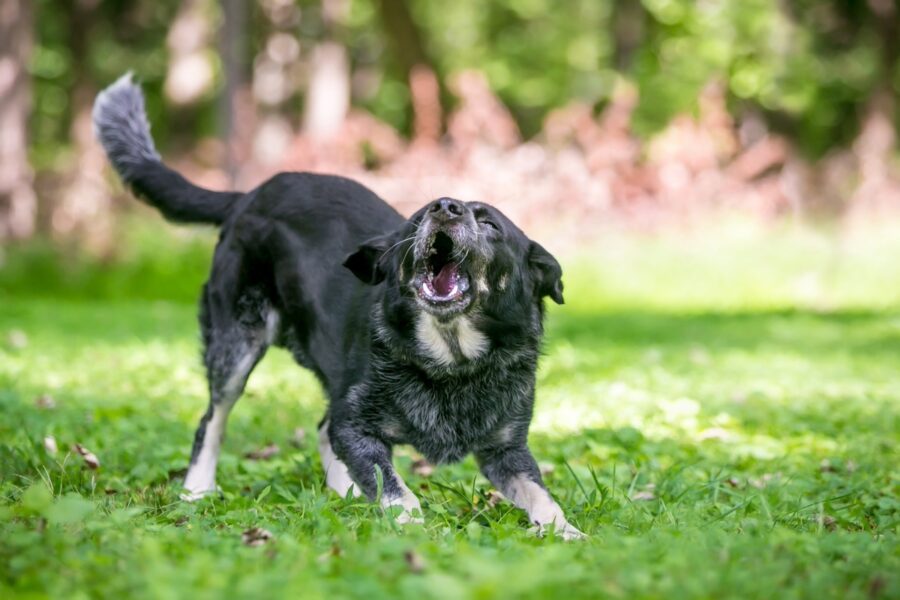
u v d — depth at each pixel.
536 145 28.91
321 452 7.71
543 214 26.92
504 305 6.62
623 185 28.31
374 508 6.19
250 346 7.75
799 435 9.66
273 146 37.75
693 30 34.34
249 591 4.26
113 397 10.76
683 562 4.82
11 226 25.88
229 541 5.21
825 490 7.33
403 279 6.52
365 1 43.97
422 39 36.97
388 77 48.09
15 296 24.09
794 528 6.27
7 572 4.61
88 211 25.91
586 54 47.25
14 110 26.17
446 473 7.89
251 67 40.22
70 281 24.39
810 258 26.39
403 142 29.83
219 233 8.32
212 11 42.44
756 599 4.48
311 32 42.72
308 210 7.64
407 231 6.67
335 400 6.94
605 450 8.44
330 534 5.62
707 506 6.70
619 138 29.16
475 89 28.52
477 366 6.65
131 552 4.91
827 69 41.91
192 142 38.88
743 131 37.00
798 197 31.84
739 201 29.17
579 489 7.20
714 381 12.85
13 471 7.20
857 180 34.47
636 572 4.63
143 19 46.69
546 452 8.58
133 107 8.99
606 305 24.86
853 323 20.75
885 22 38.44
